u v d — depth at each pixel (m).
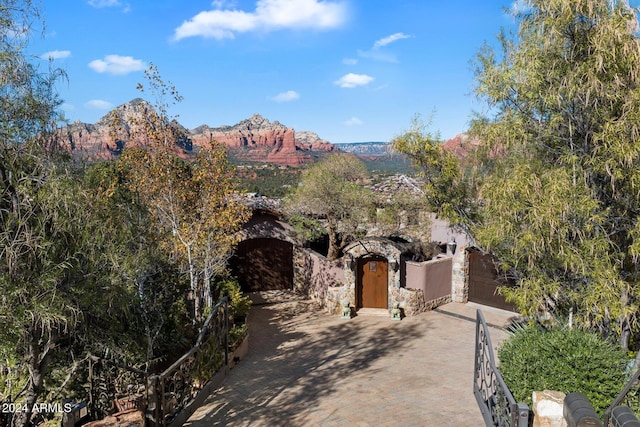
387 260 19.92
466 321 18.64
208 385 11.19
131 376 11.86
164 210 16.00
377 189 22.05
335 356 14.61
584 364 7.78
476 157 11.35
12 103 7.04
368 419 9.55
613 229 9.11
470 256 21.19
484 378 9.71
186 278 16.33
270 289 23.88
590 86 8.45
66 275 7.32
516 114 10.12
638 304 8.71
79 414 8.52
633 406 7.46
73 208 7.30
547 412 7.34
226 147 16.52
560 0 8.58
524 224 8.79
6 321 6.25
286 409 10.23
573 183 8.67
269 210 22.55
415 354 14.73
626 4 8.41
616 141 8.11
